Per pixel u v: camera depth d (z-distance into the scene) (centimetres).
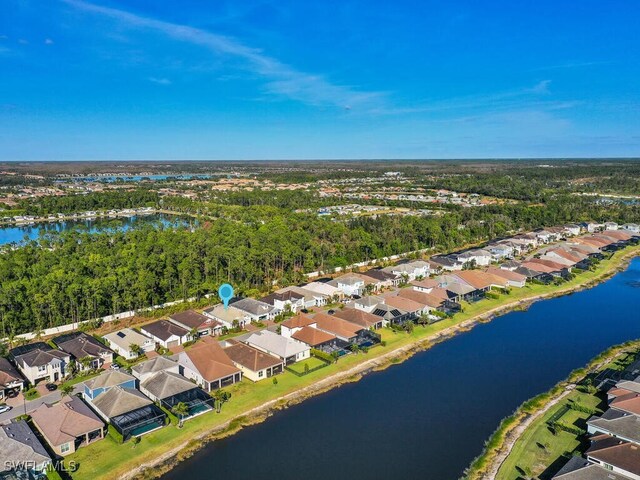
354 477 5884
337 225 18988
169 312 11219
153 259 12375
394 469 6038
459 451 6394
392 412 7350
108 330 10250
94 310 10725
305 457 6259
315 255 15862
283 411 7344
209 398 7356
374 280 13488
